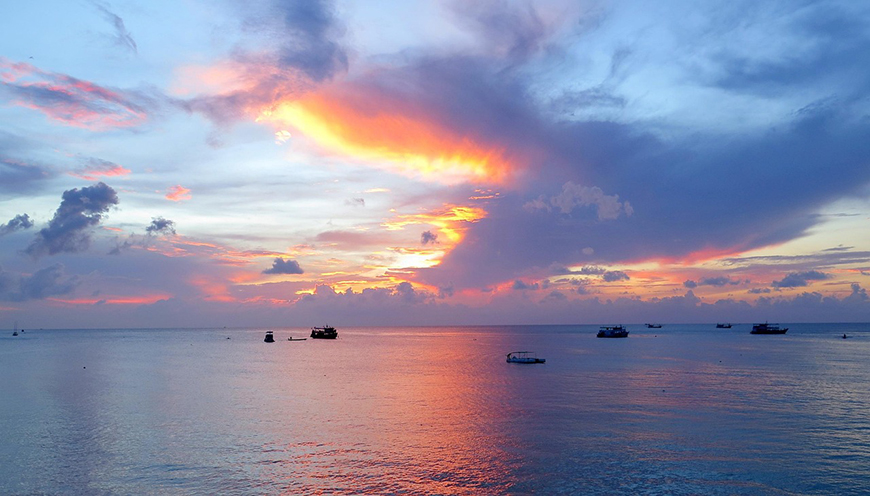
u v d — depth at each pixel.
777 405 63.53
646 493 36.66
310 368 111.88
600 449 45.78
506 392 75.25
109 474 40.34
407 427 53.59
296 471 40.88
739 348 169.12
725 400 67.06
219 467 41.75
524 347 189.75
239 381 89.25
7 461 43.19
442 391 76.69
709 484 38.09
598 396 71.00
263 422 55.91
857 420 55.38
